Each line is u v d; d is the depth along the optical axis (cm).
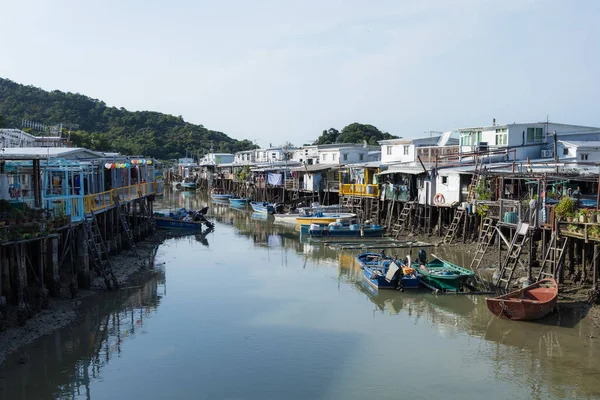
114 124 15712
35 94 14750
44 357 1897
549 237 2753
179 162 13975
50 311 2295
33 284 2439
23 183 2939
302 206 6462
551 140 4769
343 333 2188
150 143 14688
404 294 2752
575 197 3119
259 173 7744
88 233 2761
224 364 1877
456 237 4038
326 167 6228
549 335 2108
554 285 2327
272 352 1986
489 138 4944
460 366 1856
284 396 1648
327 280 3078
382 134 11312
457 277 2683
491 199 3569
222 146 15475
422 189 4422
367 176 5428
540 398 1631
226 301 2633
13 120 12544
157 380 1748
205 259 3684
